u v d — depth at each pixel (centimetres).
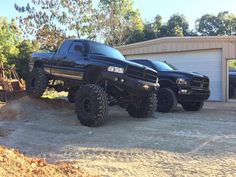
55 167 597
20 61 3803
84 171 626
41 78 1329
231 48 2083
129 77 1080
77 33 3734
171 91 1383
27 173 528
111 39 4003
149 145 840
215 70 2145
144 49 2428
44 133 997
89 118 1059
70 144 866
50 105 1330
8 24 5144
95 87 1070
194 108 1510
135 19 5003
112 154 771
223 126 1085
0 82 1883
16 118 1206
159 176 631
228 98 2148
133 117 1238
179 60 2286
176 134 956
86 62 1154
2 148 625
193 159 731
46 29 3650
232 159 728
